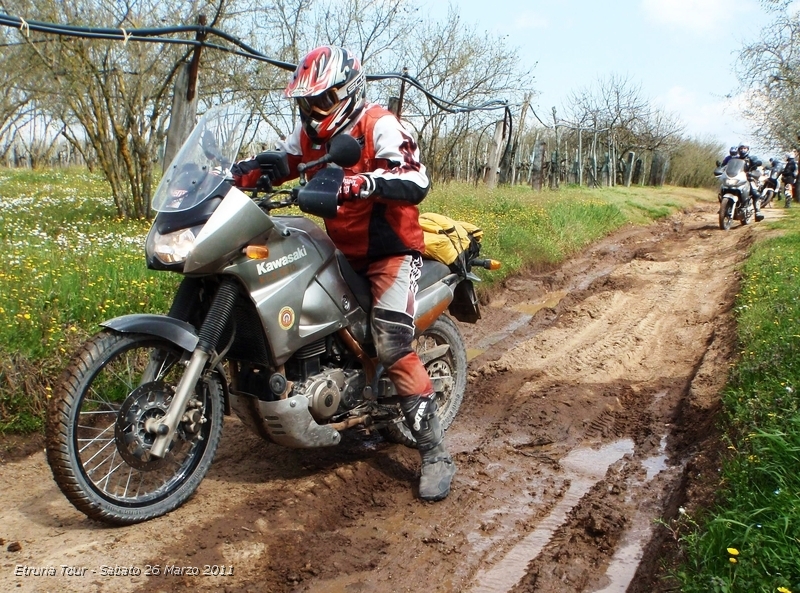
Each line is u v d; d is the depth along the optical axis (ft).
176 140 28.99
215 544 11.03
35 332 16.30
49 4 33.27
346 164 10.96
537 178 71.26
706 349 22.75
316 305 12.40
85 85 36.19
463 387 16.38
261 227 11.46
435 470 13.23
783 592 8.50
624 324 26.43
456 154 80.74
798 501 10.16
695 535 10.42
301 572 10.55
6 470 13.37
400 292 12.94
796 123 70.23
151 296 19.65
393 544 11.60
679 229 57.82
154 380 11.44
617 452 15.87
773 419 13.07
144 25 36.09
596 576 10.94
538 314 28.22
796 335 17.01
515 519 12.65
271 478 13.42
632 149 125.29
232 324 11.87
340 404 13.06
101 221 35.22
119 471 12.76
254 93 43.01
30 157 100.01
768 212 66.80
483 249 33.63
